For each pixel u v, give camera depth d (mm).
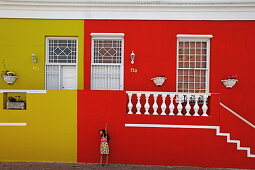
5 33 6957
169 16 6879
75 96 5949
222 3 6684
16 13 6906
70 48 7156
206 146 5723
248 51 6801
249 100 6781
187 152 5770
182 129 5773
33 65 7008
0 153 5980
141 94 6211
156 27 6934
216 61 6875
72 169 5625
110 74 7141
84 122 5949
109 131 5898
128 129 5879
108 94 5914
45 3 6848
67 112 5953
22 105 6039
